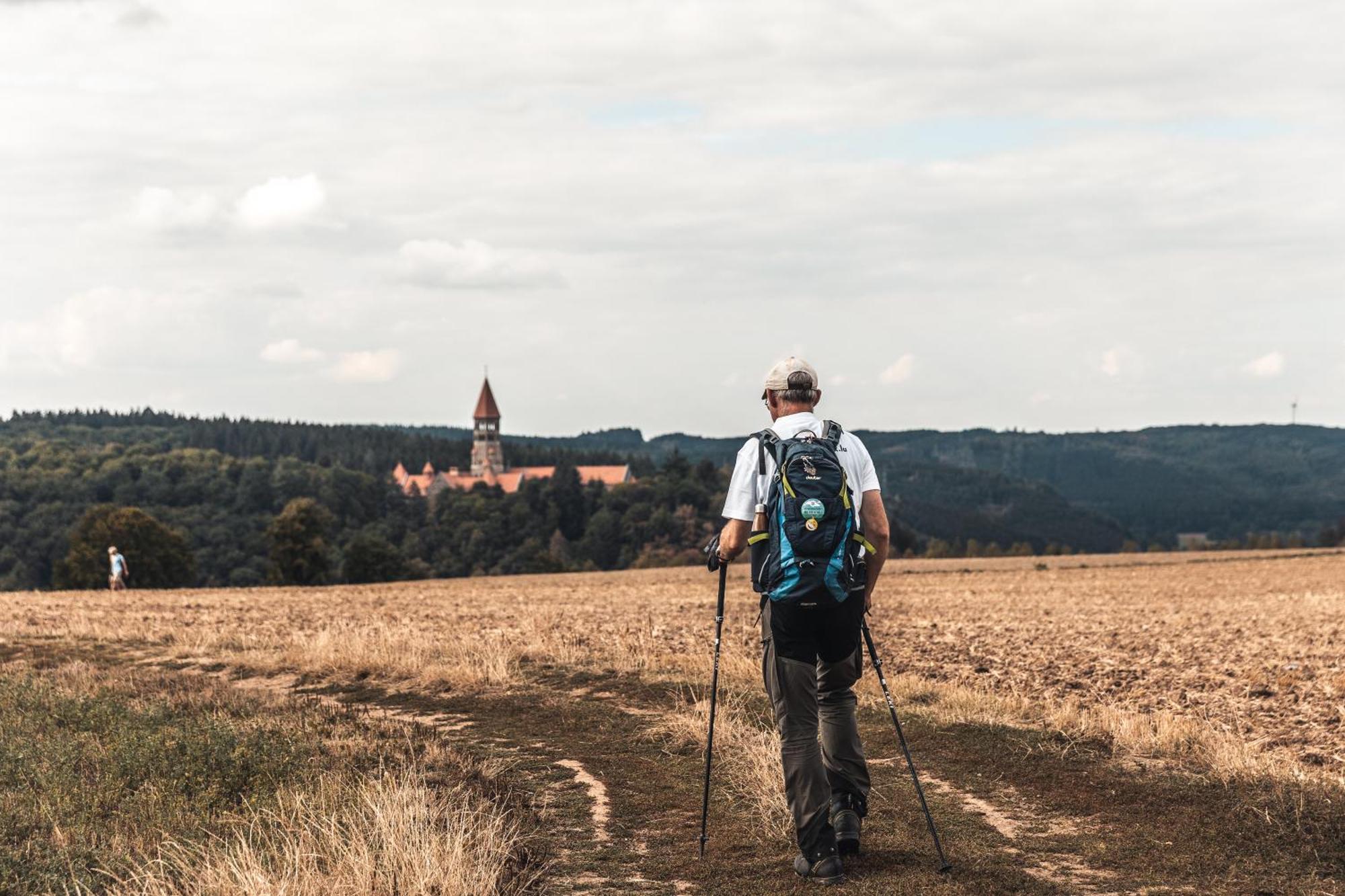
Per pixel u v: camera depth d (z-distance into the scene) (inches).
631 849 226.5
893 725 353.4
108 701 435.8
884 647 717.9
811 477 199.6
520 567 5807.1
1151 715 410.6
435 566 5984.3
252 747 327.3
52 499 5728.3
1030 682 530.0
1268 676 534.6
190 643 733.9
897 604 1289.4
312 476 6412.4
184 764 310.7
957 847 216.4
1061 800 254.1
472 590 1808.6
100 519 3363.7
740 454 211.9
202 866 214.8
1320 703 445.1
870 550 210.8
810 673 203.6
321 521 3629.4
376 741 357.7
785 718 202.8
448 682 500.4
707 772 220.5
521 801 268.4
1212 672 558.9
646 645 670.5
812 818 199.3
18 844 245.0
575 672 516.4
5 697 456.4
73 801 284.4
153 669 617.0
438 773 301.1
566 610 1132.5
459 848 203.3
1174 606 1215.6
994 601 1348.4
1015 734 328.8
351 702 474.9
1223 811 235.8
